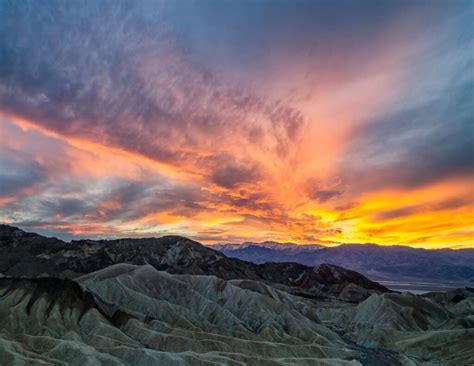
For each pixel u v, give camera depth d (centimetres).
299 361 10100
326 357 11281
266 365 9469
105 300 12544
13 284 11469
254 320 13688
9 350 7612
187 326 11781
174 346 10025
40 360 7469
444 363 11581
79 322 10581
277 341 12131
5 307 10388
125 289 13238
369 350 12988
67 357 7925
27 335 8988
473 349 11638
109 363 7888
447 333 12875
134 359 8462
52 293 11338
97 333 9925
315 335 12988
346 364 10225
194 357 8844
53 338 8819
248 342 10956
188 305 14212
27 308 10538
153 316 12162
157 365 8369
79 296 11650
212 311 13738
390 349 13188
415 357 12269
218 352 9731
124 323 11112
